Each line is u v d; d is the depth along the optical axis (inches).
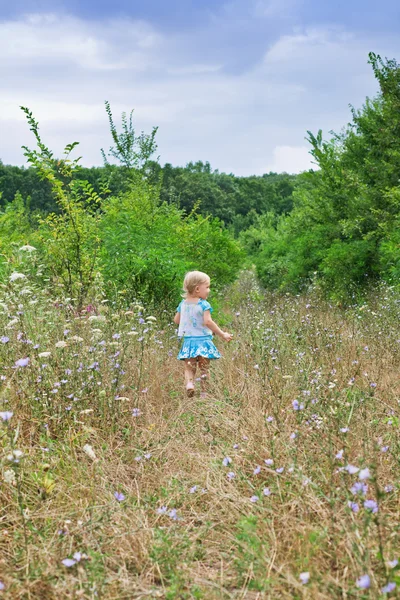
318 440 130.1
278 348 220.2
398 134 473.7
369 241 503.5
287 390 176.2
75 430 153.3
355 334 259.9
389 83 458.3
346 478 112.6
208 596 89.2
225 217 2933.1
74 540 103.7
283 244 837.8
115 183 559.2
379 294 417.1
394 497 112.6
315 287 535.2
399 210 462.6
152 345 237.3
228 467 131.4
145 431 158.9
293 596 84.4
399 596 77.4
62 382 155.1
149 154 546.9
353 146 573.9
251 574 92.7
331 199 600.7
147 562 99.5
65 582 89.4
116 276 323.9
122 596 89.5
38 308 221.9
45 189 2126.0
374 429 143.9
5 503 118.3
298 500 108.0
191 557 100.3
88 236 317.1
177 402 191.5
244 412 164.6
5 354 176.9
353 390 171.2
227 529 110.7
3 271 286.7
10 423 140.4
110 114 532.7
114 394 167.3
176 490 126.1
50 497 121.0
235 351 241.8
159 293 337.1
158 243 349.1
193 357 205.2
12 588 89.0
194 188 2851.9
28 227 565.3
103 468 135.0
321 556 94.3
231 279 623.2
